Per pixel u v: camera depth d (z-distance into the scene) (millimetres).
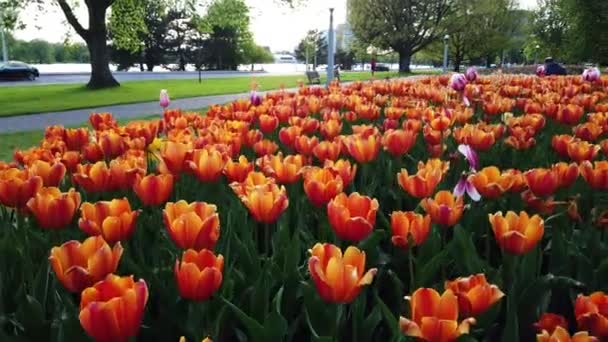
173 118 4535
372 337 1938
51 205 1938
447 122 3818
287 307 1926
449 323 1232
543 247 2600
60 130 3707
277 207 2008
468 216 2584
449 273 2244
